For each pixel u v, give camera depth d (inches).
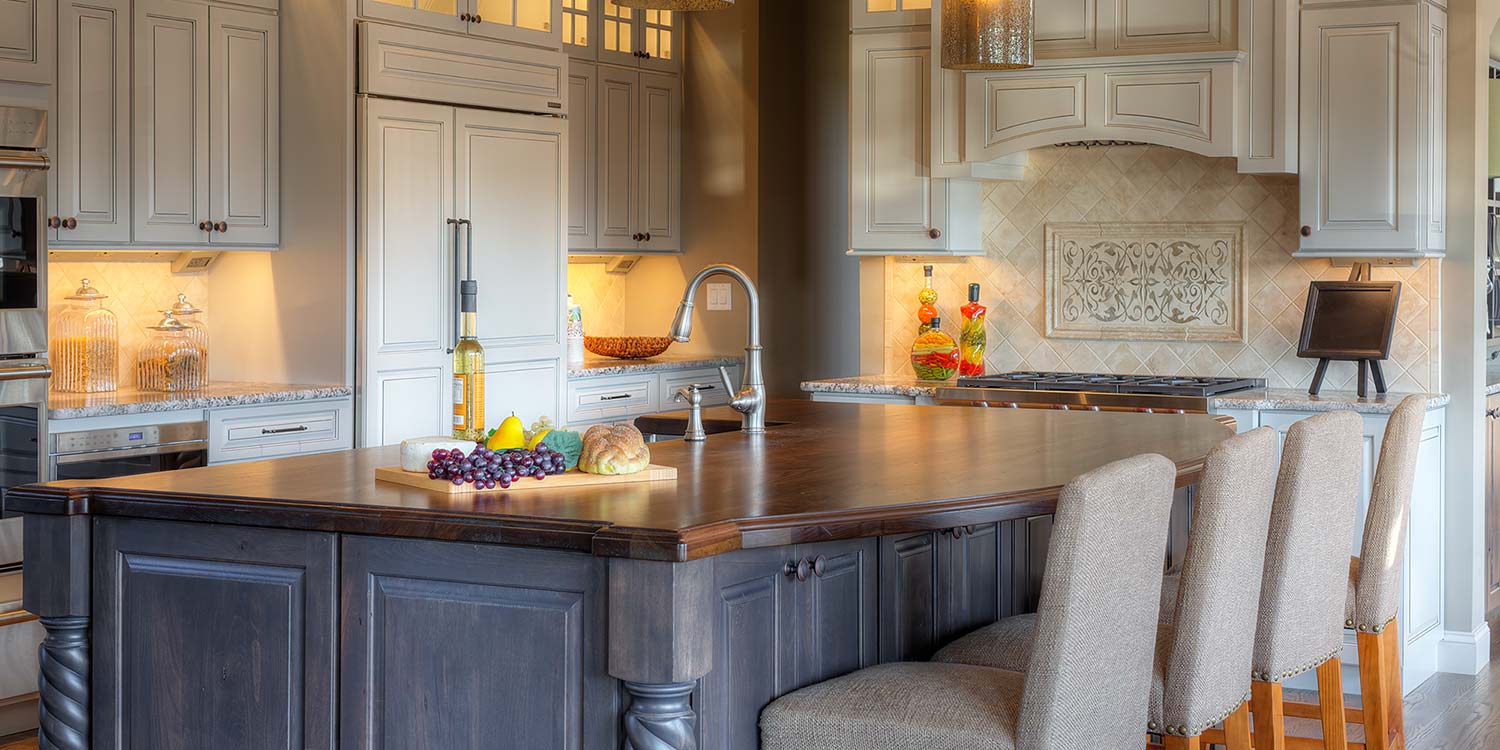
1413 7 191.0
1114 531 88.4
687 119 271.6
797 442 135.6
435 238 210.4
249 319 212.8
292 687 97.4
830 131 269.3
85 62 182.1
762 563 96.0
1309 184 198.8
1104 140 208.7
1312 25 197.3
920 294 237.1
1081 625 86.9
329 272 202.7
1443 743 167.0
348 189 199.8
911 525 95.1
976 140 218.2
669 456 124.2
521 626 90.2
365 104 199.6
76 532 103.3
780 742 94.8
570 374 236.4
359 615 94.9
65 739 104.1
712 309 271.7
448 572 92.0
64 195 180.2
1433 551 197.6
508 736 91.0
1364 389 199.2
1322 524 118.3
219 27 198.1
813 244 269.4
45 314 169.6
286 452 195.6
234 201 201.2
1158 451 126.6
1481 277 202.1
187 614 100.9
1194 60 201.2
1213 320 219.8
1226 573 103.0
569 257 262.8
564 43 245.1
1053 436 140.3
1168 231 222.2
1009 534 136.6
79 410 172.6
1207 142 201.2
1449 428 200.8
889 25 226.2
